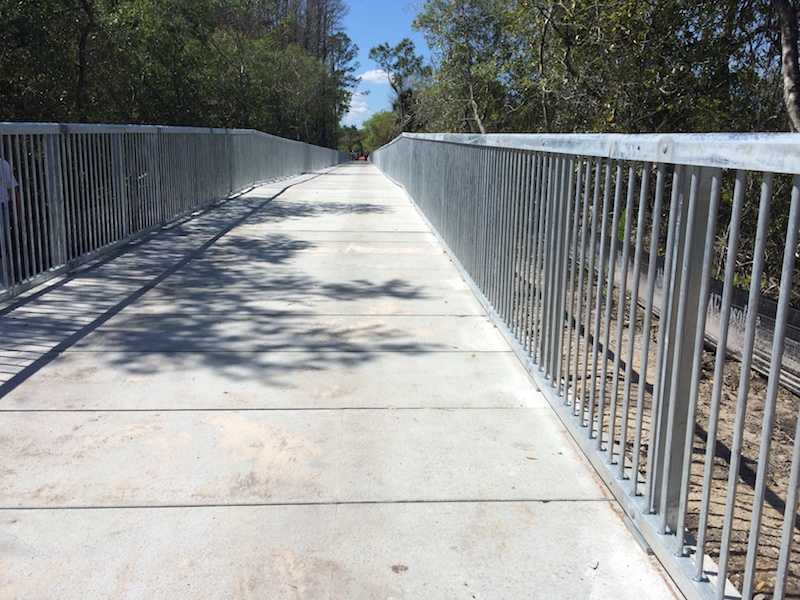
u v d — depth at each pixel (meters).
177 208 10.75
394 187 18.88
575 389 3.52
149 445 3.27
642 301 5.52
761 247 1.90
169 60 19.00
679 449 2.43
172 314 5.45
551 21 8.10
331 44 65.81
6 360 4.34
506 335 4.81
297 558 2.47
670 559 2.37
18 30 12.06
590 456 3.16
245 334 4.96
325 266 7.41
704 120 6.55
